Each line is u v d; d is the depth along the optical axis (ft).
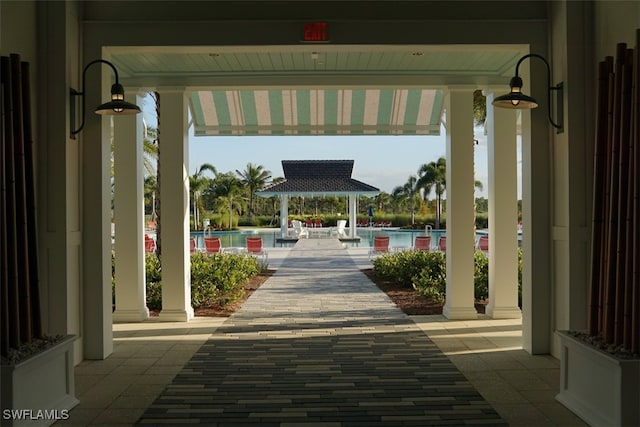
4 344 11.66
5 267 11.96
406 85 23.54
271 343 19.51
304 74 23.40
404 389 14.14
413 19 17.51
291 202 158.10
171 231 23.98
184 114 23.89
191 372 15.88
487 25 17.60
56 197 16.20
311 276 40.98
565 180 16.60
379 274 39.88
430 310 26.12
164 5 17.49
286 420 12.04
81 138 17.42
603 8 15.61
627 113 12.68
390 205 160.25
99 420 12.12
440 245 50.26
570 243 16.28
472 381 14.82
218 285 29.40
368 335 20.74
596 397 11.74
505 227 24.13
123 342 19.85
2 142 12.56
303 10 17.44
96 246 17.56
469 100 23.76
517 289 24.16
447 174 24.40
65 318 16.17
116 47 17.49
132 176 24.03
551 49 17.44
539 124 17.65
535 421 11.93
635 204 11.62
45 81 16.20
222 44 17.47
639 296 11.46
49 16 16.22
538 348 17.71
